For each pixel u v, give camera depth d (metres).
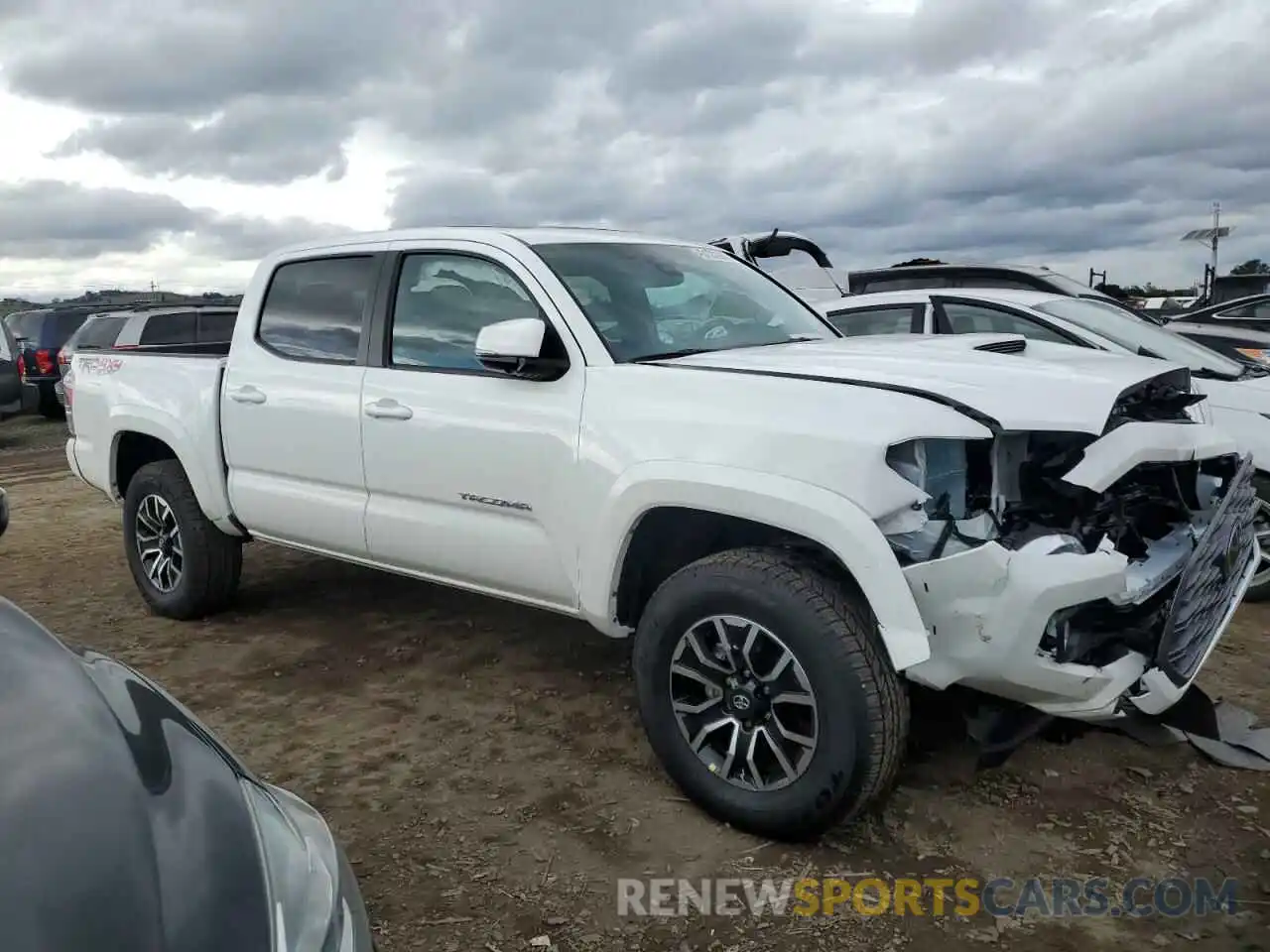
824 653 2.93
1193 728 3.74
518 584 3.87
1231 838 3.19
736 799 3.20
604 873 3.07
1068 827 3.27
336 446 4.39
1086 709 2.99
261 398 4.71
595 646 4.97
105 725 1.82
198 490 5.11
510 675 4.62
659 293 4.13
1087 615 3.01
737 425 3.16
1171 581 3.27
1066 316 6.58
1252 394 5.60
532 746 3.92
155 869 1.53
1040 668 2.87
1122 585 2.94
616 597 3.57
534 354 3.53
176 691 4.53
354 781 3.67
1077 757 3.71
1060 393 3.13
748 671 3.15
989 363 3.38
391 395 4.18
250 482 4.87
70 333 17.67
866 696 2.90
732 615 3.12
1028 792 3.47
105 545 7.60
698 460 3.20
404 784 3.64
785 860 3.11
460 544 4.00
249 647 5.08
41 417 18.23
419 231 4.38
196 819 1.68
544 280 3.85
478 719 4.18
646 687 3.38
